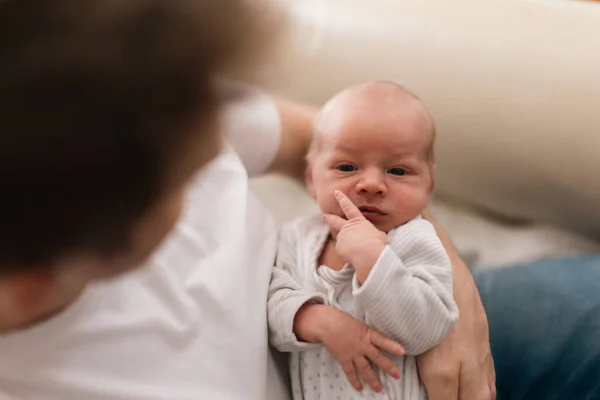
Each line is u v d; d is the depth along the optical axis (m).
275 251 0.76
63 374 0.54
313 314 0.68
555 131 0.93
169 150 0.36
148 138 0.35
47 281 0.42
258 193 1.08
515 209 1.03
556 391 0.80
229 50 0.36
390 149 0.72
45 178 0.33
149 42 0.33
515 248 1.02
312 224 0.77
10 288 0.42
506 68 0.96
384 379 0.67
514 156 0.97
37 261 0.37
